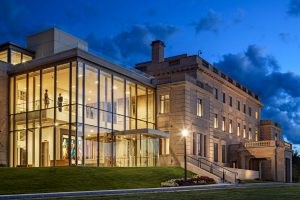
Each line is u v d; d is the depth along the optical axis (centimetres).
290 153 5309
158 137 4097
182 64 4969
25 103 3753
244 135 6391
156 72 5144
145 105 4300
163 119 4303
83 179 2538
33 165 3522
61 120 3447
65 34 4438
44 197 1777
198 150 4394
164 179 3041
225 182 3550
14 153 3703
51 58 3584
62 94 3544
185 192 2212
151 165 3988
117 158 3716
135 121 4103
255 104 7081
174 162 4103
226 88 5766
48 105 3612
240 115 6244
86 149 3412
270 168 5369
